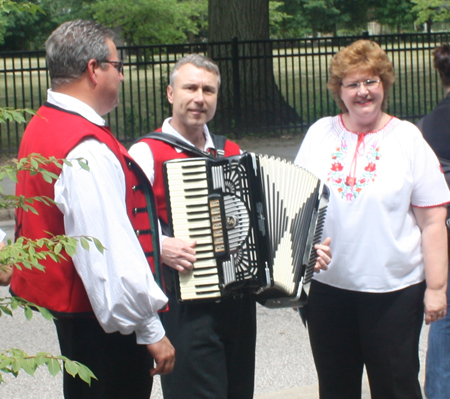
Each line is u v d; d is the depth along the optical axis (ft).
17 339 15.51
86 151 7.15
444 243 9.14
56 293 7.50
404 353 9.16
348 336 9.60
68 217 7.20
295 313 16.84
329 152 9.46
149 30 59.98
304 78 76.69
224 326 8.89
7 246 5.83
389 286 9.05
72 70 7.57
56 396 12.78
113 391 7.91
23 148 7.70
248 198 8.65
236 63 42.14
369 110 9.07
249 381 9.44
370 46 9.16
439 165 9.29
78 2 76.48
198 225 8.58
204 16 73.97
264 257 8.68
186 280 8.61
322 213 9.09
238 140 41.75
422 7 58.39
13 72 37.24
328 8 138.72
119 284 7.15
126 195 7.72
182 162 8.58
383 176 9.03
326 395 9.87
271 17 87.30
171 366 7.77
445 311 9.22
